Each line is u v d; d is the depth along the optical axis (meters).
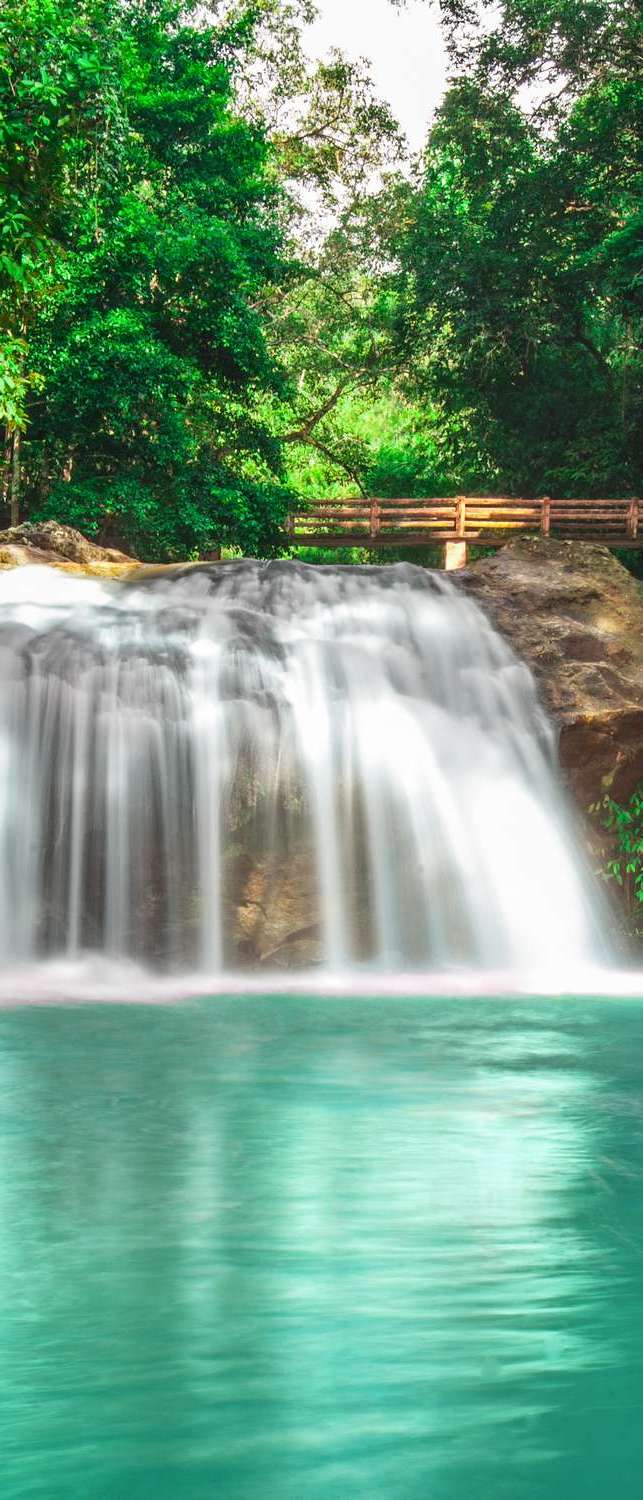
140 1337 2.95
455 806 13.23
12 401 20.06
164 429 34.06
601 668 14.35
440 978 12.04
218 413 38.94
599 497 38.59
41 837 12.22
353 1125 5.19
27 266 18.62
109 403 31.80
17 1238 3.69
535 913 13.29
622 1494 2.25
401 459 49.28
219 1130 5.09
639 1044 7.47
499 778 13.59
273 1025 8.33
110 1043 7.44
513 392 39.69
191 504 34.75
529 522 30.02
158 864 12.38
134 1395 2.64
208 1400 2.61
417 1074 6.41
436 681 14.11
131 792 12.38
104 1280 3.33
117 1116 5.36
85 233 28.92
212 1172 4.43
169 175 35.97
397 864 12.92
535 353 37.72
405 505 31.56
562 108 38.22
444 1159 4.62
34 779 12.26
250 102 45.47
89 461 34.69
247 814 12.52
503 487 40.56
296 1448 2.43
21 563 16.69
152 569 16.45
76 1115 5.38
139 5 36.03
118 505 33.12
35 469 34.69
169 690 12.58
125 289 33.06
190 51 36.84
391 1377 2.73
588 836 13.89
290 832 12.64
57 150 19.06
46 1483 2.29
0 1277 3.36
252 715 12.70
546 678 14.24
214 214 36.34
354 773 12.91
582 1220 3.86
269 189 37.56
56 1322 3.05
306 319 48.56
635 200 36.75
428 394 43.88
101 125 24.92
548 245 38.28
